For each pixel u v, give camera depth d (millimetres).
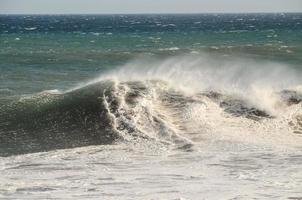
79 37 182625
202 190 25141
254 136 37188
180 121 39531
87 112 41281
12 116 42688
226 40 164625
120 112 40562
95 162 31562
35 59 98188
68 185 26375
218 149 34188
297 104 43000
